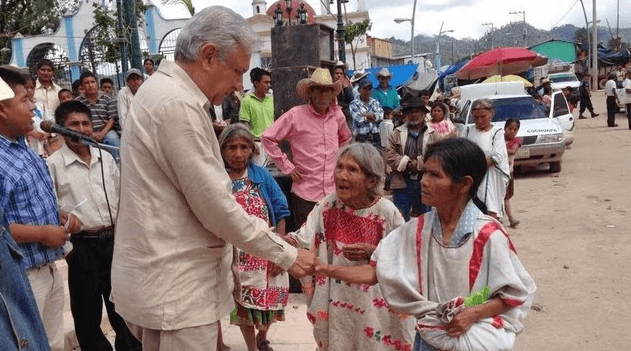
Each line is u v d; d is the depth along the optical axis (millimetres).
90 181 3996
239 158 4199
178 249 2514
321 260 3316
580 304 5523
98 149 4062
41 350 2359
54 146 5621
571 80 34938
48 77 8234
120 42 9344
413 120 6953
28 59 24031
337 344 3223
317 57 6629
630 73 22281
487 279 2354
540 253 7188
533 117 13219
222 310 2686
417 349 2557
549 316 5297
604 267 6520
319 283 3281
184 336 2533
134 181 2494
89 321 4066
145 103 2477
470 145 2379
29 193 3258
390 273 2494
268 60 25906
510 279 2285
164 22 23141
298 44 6652
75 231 3496
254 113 7633
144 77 8648
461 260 2367
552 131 12609
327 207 3314
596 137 19344
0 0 25000
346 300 3195
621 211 9047
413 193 7012
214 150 2564
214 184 2447
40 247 3316
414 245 2479
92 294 4051
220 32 2514
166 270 2498
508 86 14945
